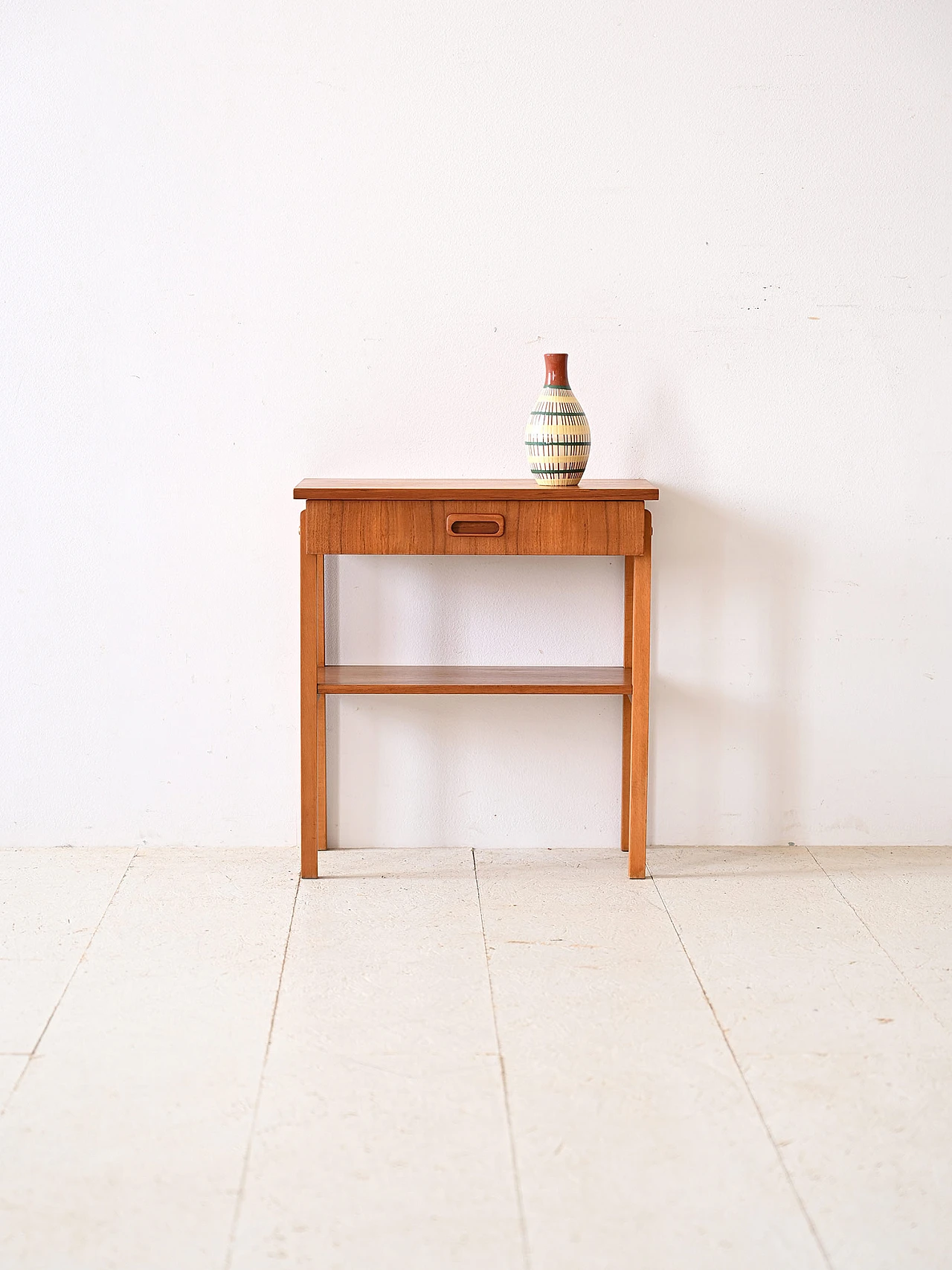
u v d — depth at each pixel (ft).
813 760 10.20
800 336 9.66
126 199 9.39
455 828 10.25
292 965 7.97
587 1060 6.86
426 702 10.04
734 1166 5.96
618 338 9.66
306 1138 6.13
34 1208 5.61
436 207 9.48
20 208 9.37
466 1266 5.26
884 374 9.71
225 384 9.63
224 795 10.12
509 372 9.70
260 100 9.32
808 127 9.43
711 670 10.08
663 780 10.22
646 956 8.14
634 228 9.53
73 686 9.93
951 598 9.99
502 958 8.09
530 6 9.29
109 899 9.00
